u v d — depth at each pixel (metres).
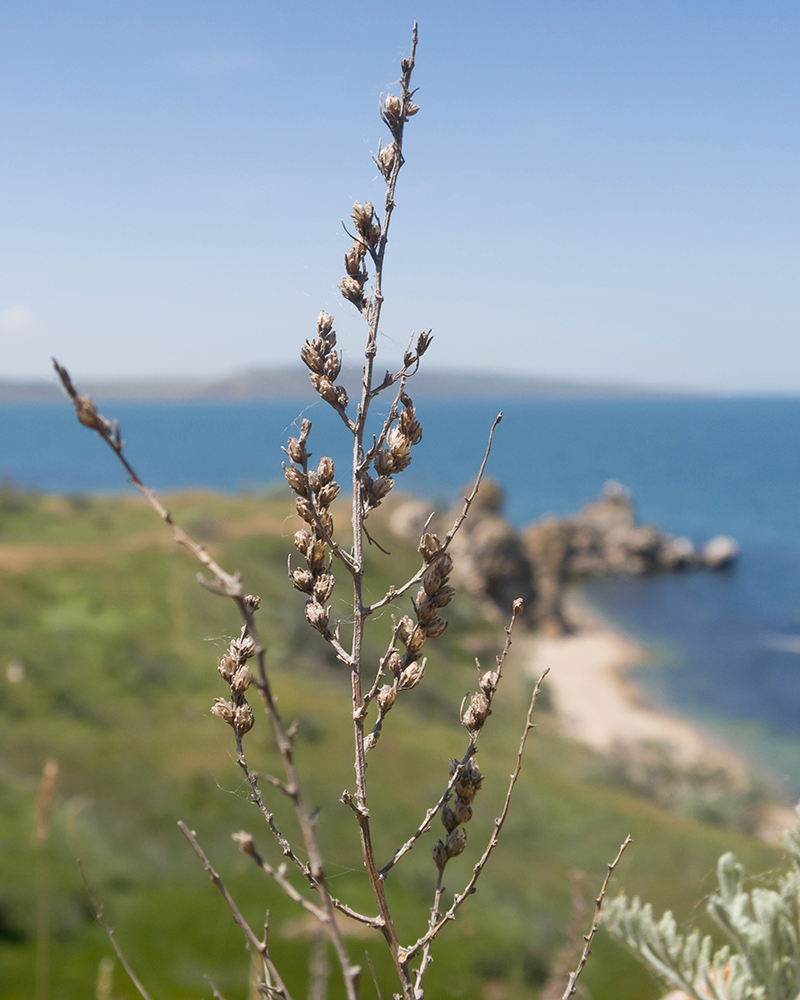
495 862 16.47
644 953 1.99
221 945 10.37
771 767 33.34
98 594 34.84
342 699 27.56
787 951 1.88
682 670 47.31
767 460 185.25
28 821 13.69
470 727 1.39
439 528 53.06
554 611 53.88
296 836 15.65
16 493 54.53
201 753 19.97
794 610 61.53
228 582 0.89
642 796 27.53
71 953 9.88
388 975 8.11
